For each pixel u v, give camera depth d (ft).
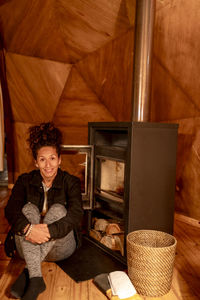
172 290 4.84
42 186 5.49
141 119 7.15
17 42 10.74
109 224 6.62
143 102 7.11
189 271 5.53
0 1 9.27
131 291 4.44
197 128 8.34
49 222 4.95
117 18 9.27
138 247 4.64
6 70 11.44
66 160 11.91
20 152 13.23
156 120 10.09
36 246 4.68
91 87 12.49
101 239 6.68
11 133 12.97
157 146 6.07
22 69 11.48
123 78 10.69
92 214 7.29
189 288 4.91
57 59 11.76
